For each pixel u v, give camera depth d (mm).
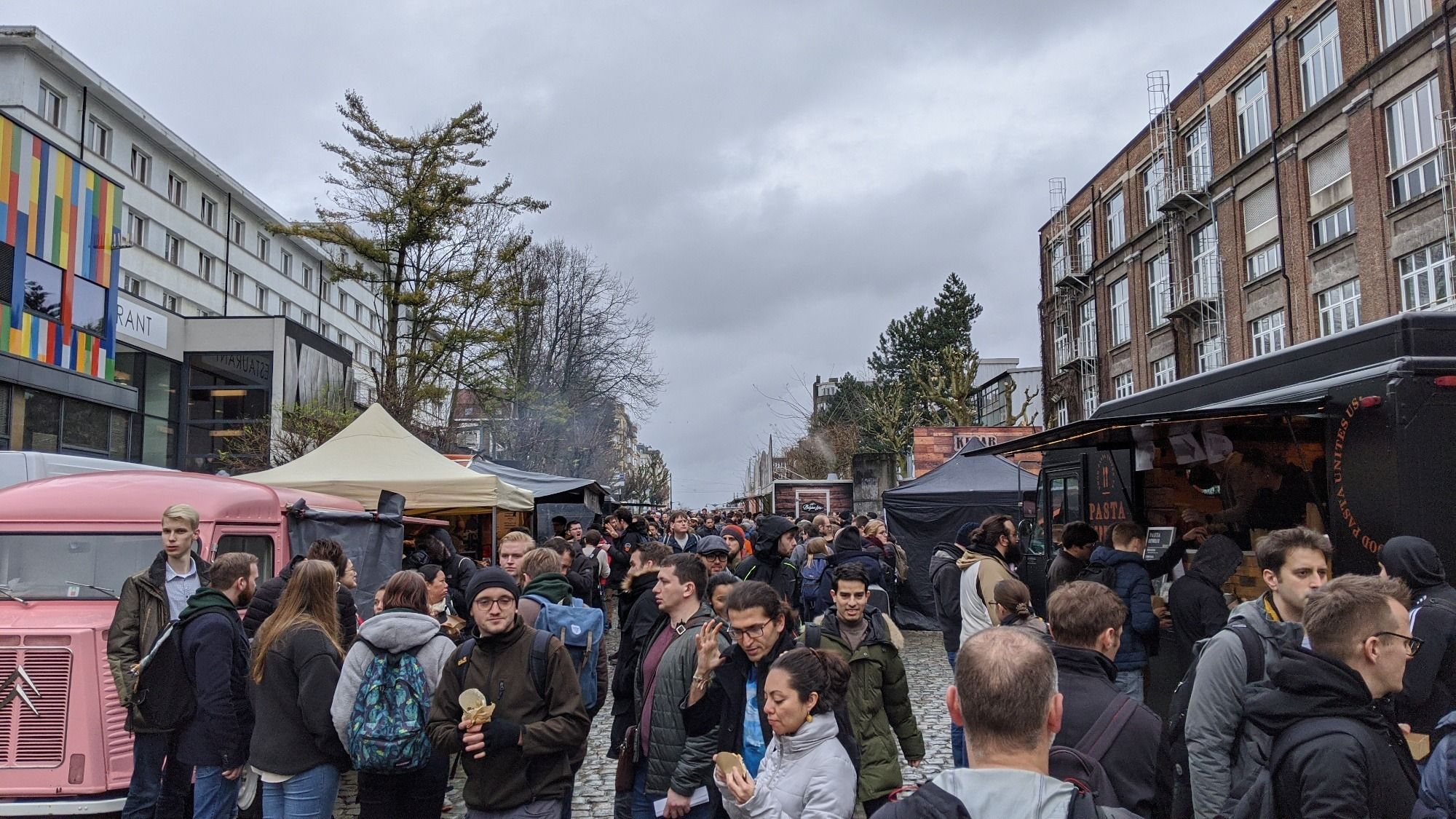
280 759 4785
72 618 6266
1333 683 2699
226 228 47781
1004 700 2217
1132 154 37688
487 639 4387
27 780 5965
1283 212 27734
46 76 35375
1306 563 3932
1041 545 11680
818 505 31516
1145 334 36875
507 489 12625
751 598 4176
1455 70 21297
